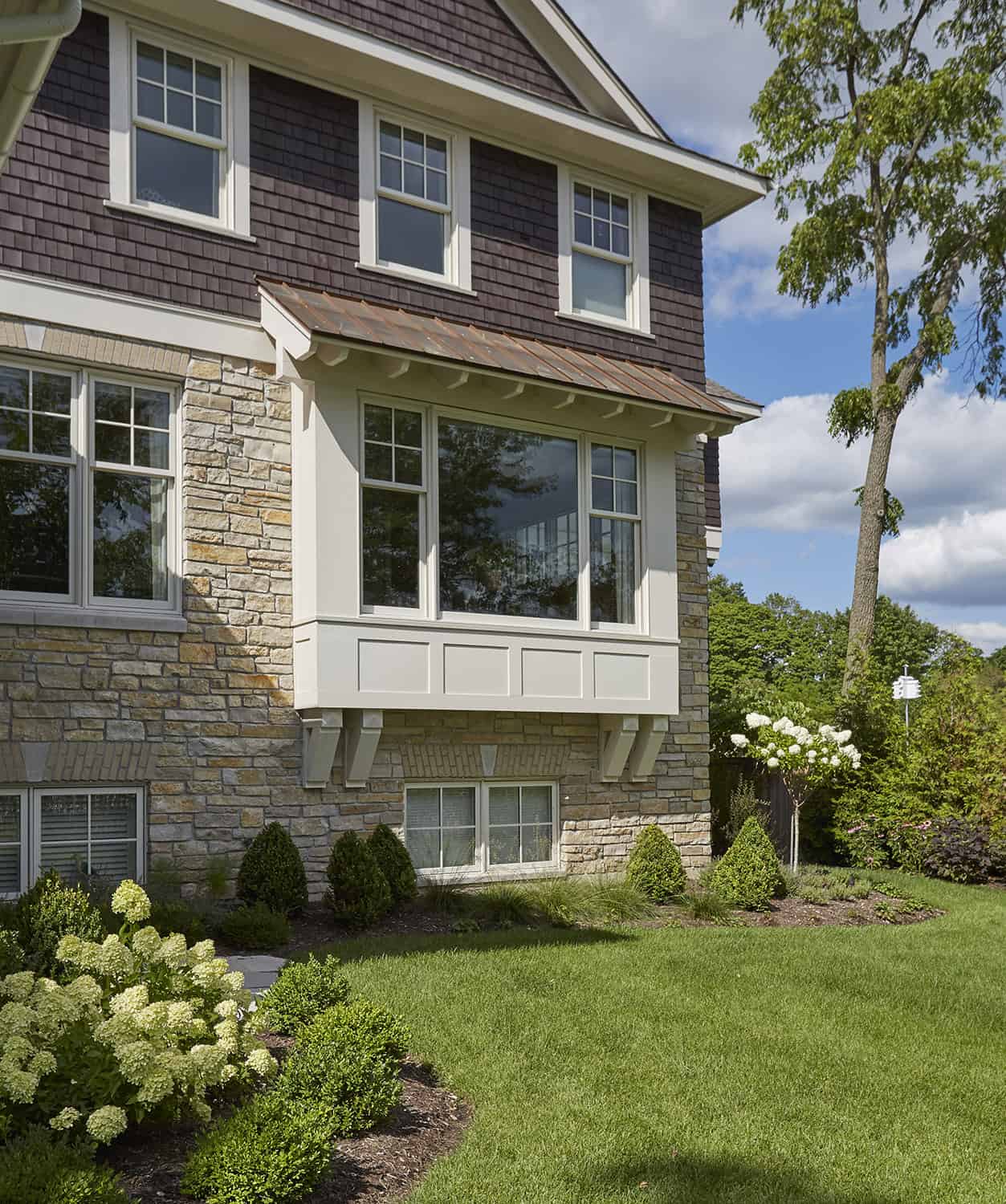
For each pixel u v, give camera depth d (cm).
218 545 1003
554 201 1272
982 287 2181
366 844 1002
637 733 1238
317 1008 609
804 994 801
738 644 5009
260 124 1061
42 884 664
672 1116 564
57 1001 474
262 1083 529
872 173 2073
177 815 965
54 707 911
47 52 514
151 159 1005
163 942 542
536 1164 495
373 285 1120
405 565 1075
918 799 1591
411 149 1173
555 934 953
